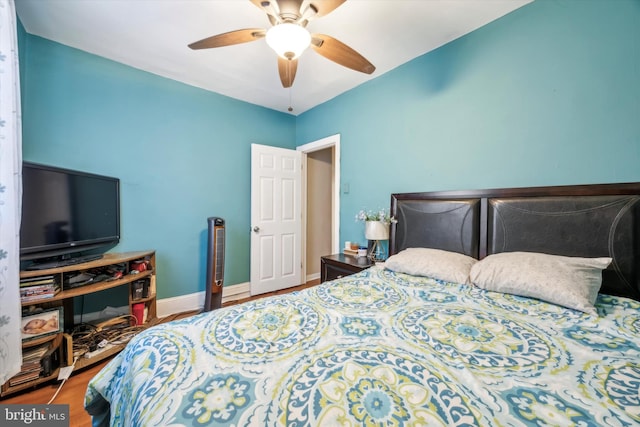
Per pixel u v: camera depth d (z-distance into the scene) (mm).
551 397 625
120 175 2375
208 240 2645
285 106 3379
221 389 661
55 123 2070
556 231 1495
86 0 1625
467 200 1902
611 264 1320
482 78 1864
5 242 1314
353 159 2855
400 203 2326
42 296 1587
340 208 3016
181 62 2346
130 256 2113
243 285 3236
